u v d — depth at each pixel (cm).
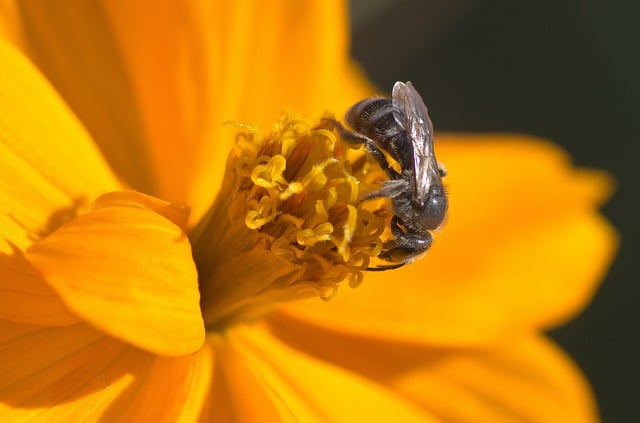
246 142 11
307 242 11
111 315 10
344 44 12
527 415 12
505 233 12
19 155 10
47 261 10
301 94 12
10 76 10
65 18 11
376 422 11
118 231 10
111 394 10
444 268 12
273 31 12
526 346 12
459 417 12
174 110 11
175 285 10
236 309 11
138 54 11
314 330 12
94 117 11
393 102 11
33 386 10
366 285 12
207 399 11
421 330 12
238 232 11
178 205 10
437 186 11
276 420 11
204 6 11
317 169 11
